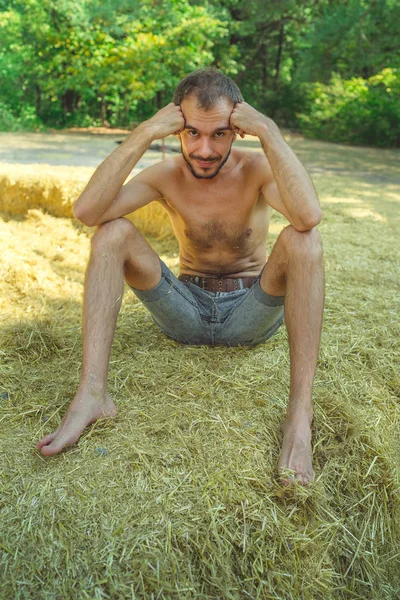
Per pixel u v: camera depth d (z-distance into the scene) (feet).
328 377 7.83
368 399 7.52
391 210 19.11
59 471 5.95
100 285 6.76
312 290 6.56
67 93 53.31
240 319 7.82
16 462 6.13
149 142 7.11
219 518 5.57
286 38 73.00
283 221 16.60
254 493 5.82
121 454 6.15
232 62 60.70
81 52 43.19
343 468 6.39
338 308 10.21
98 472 5.91
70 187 16.11
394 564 6.15
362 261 13.16
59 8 42.52
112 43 42.91
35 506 5.57
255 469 6.06
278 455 6.32
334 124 47.44
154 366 7.88
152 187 7.58
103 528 5.40
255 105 63.52
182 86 7.07
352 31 46.78
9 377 7.79
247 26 60.23
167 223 15.25
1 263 11.24
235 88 7.16
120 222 6.95
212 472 5.96
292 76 72.23
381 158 35.76
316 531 5.77
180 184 7.68
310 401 6.54
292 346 6.64
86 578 5.14
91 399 6.59
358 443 6.63
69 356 8.52
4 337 8.77
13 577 5.16
